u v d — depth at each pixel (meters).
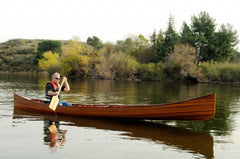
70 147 4.48
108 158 3.99
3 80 24.73
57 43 60.31
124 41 46.00
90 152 4.25
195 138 5.28
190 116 6.22
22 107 8.17
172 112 6.31
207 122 6.97
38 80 25.55
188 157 4.12
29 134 5.25
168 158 4.05
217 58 38.53
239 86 22.62
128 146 4.63
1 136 5.05
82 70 36.12
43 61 47.03
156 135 5.47
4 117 6.91
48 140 4.86
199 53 39.84
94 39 75.44
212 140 5.14
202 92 15.86
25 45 84.75
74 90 15.52
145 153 4.27
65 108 7.29
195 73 28.44
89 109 7.05
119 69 32.81
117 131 5.76
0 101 9.88
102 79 32.19
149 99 11.59
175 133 5.68
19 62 61.34
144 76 32.06
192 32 41.22
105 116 7.00
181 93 14.88
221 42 38.69
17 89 15.20
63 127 5.98
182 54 30.45
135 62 33.06
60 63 38.59
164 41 40.28
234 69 28.06
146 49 44.44
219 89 18.75
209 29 39.28
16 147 4.40
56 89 7.49
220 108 9.50
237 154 4.31
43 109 7.56
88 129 5.87
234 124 6.73
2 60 64.44
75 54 36.16
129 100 11.08
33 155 4.03
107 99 11.30
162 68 32.34
